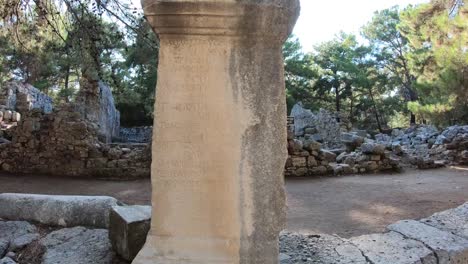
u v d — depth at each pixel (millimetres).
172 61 2275
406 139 19391
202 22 2217
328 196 9219
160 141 2301
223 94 2268
